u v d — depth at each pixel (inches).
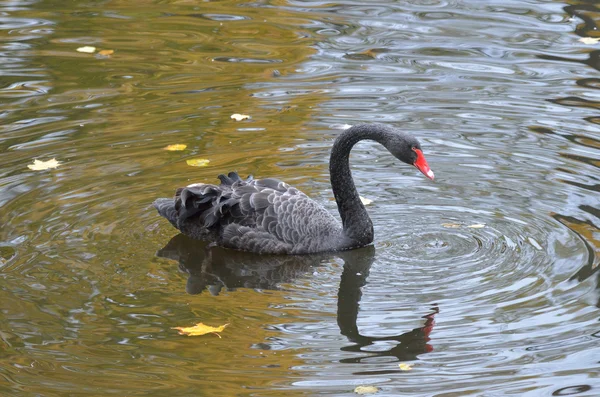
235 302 383.6
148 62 679.7
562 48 689.0
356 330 358.0
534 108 587.2
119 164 517.0
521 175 503.5
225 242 444.8
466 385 317.7
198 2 820.0
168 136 555.2
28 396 311.7
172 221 446.0
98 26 756.6
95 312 371.2
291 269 420.2
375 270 413.4
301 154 535.5
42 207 465.1
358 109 592.1
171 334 354.6
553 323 358.3
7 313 368.2
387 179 510.9
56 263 412.5
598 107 585.3
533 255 417.7
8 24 753.6
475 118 576.1
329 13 787.4
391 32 733.9
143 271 410.9
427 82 634.2
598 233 434.6
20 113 582.9
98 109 592.4
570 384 316.8
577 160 517.0
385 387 317.1
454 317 366.6
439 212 468.8
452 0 810.2
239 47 709.3
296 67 666.8
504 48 691.4
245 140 551.8
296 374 325.1
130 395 311.4
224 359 336.2
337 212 477.4
